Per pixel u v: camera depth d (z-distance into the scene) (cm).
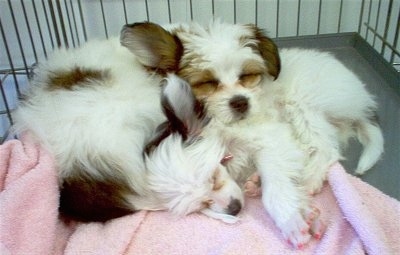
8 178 51
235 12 81
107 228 50
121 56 57
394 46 76
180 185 49
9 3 69
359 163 57
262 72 57
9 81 79
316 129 55
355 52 78
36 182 49
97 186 49
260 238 49
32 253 47
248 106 54
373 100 63
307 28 84
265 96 57
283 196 49
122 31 54
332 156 54
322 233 49
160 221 50
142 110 51
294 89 57
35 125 51
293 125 57
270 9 82
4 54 79
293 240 48
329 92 57
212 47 55
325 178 53
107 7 80
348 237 48
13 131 55
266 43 58
